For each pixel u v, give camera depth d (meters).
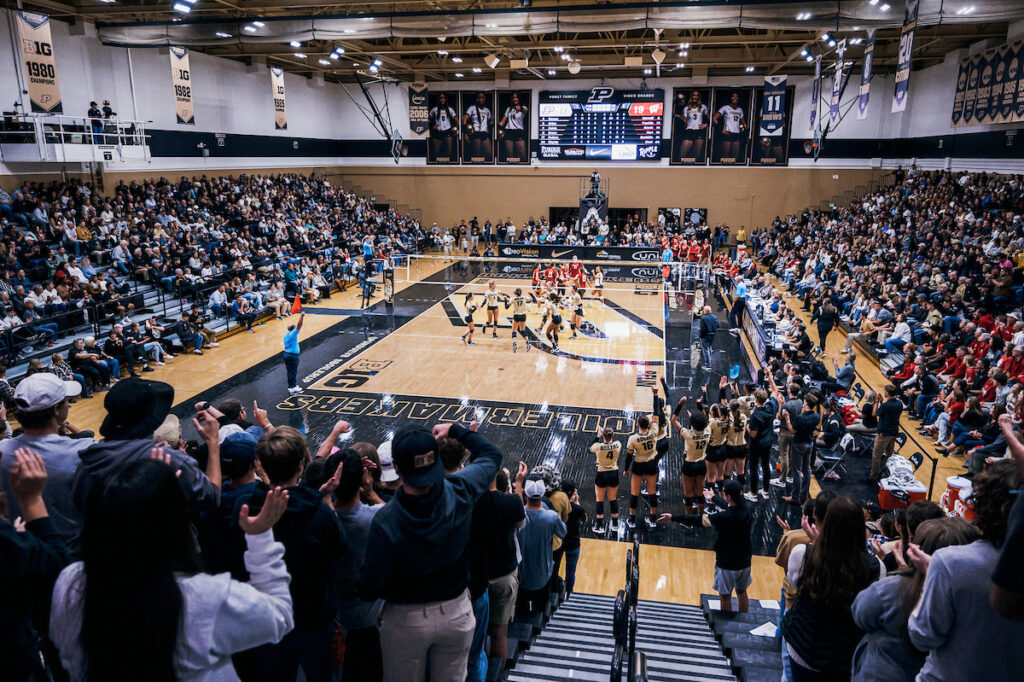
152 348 20.86
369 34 23.02
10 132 22.33
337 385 19.28
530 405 17.75
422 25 22.59
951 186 31.62
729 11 20.77
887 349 20.73
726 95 42.91
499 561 4.24
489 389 18.97
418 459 2.84
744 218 44.75
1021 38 25.95
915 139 39.03
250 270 28.14
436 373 20.38
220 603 2.01
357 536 3.70
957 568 2.34
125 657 1.89
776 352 19.09
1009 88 26.78
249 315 25.55
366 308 29.20
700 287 32.84
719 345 23.33
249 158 39.28
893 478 11.77
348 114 48.72
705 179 44.50
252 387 19.05
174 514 1.97
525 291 32.41
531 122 45.59
